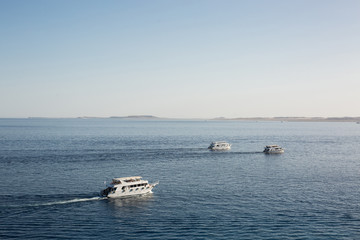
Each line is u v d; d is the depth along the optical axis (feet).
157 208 287.48
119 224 249.75
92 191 339.98
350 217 264.72
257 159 585.63
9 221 252.21
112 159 558.56
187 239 223.92
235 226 245.86
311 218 262.26
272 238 225.56
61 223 250.16
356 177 420.36
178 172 448.65
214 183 381.19
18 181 377.30
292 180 399.85
